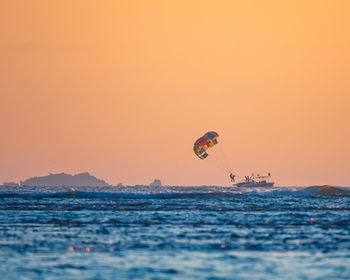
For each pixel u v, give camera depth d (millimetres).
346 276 108125
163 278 105875
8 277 106188
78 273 109562
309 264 118312
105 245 140750
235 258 124438
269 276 107688
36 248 135500
